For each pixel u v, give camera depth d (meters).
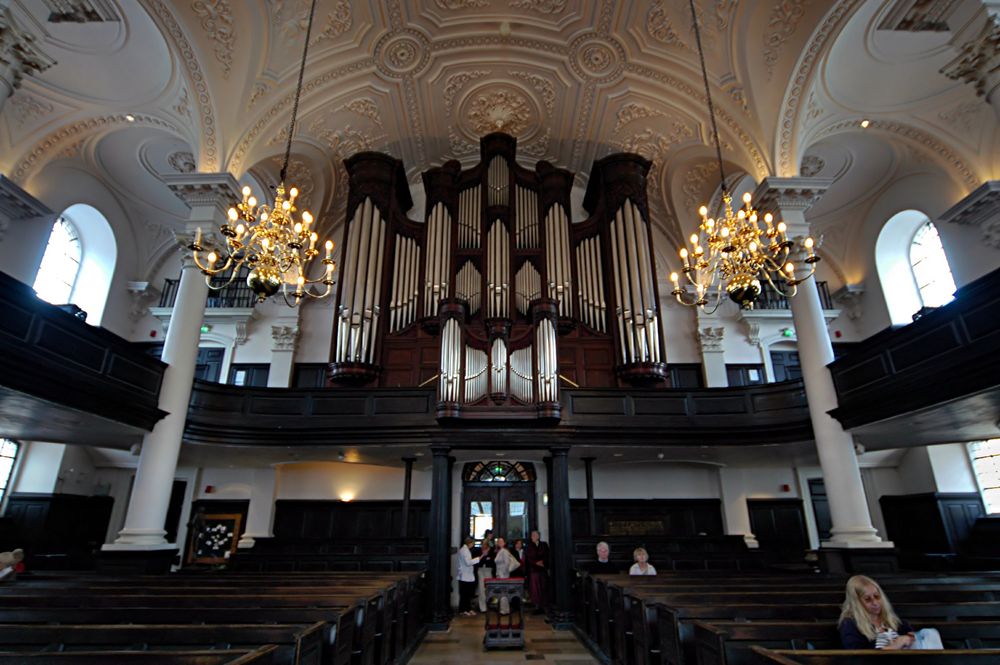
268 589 5.24
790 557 10.30
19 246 10.48
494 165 13.04
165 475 8.32
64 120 10.36
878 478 13.12
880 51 9.12
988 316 6.00
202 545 12.38
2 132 9.91
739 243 6.54
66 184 11.48
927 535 11.91
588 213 14.38
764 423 9.84
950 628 3.60
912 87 9.84
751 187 12.75
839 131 10.59
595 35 11.27
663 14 10.35
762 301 13.80
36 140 10.31
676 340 13.61
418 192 14.55
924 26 8.67
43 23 8.54
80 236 12.56
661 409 10.02
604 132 13.21
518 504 12.62
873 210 13.22
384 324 11.60
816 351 8.89
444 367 9.65
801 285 9.30
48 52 8.98
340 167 13.30
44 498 11.64
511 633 7.46
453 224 12.41
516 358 9.87
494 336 9.95
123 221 13.16
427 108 12.88
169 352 8.87
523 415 9.45
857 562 7.71
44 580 6.26
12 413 7.40
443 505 9.32
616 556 10.18
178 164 12.15
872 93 9.93
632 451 10.64
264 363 13.06
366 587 5.55
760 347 13.45
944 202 11.30
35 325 6.32
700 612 4.04
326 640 3.75
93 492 12.91
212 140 9.76
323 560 9.50
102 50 9.09
